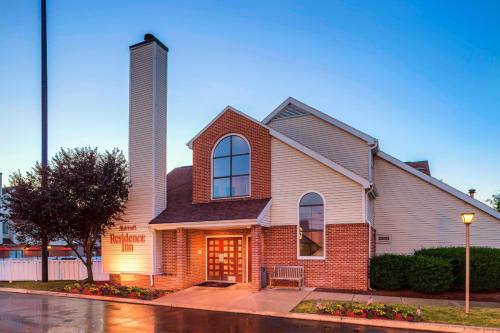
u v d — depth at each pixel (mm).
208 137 18312
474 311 10945
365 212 15000
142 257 17328
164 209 18156
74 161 16531
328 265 15320
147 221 17422
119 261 17797
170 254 17344
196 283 17078
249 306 12391
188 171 22672
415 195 18703
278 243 16172
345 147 19422
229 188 17641
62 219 16141
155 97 18203
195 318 11133
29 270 20031
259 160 17078
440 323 9734
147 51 18531
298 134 20609
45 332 9500
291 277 15547
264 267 16203
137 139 18266
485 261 14000
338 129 19734
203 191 18031
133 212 17797
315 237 15727
